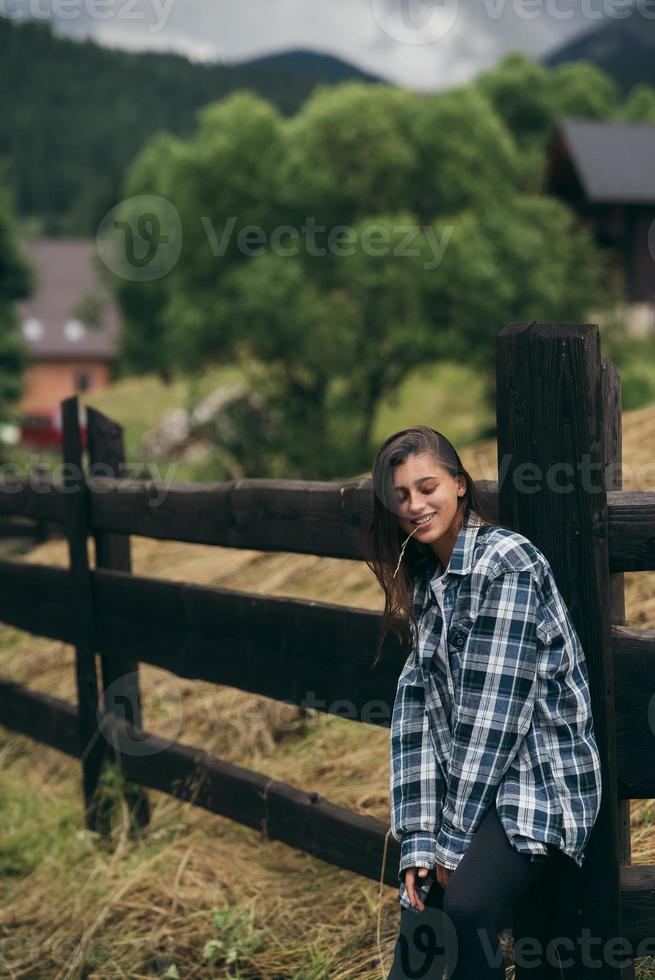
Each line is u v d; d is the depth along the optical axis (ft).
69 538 11.55
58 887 10.58
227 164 54.70
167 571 16.42
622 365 54.19
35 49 551.18
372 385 54.03
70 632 11.80
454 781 5.89
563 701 5.93
